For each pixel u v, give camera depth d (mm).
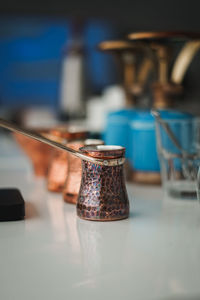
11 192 777
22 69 4406
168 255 558
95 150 689
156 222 697
